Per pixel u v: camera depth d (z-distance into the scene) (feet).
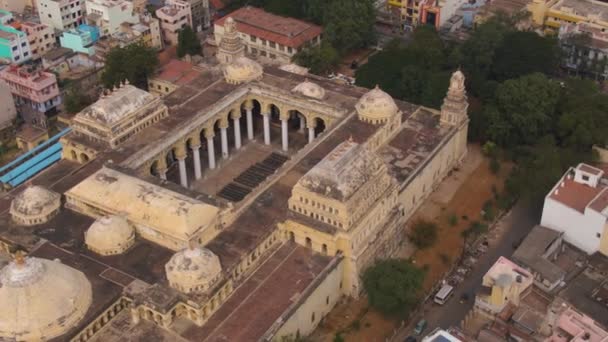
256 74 613.52
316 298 431.43
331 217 437.17
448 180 574.56
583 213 482.28
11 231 453.58
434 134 557.33
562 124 584.81
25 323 373.61
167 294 396.78
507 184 545.44
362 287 461.78
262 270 434.30
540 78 599.57
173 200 448.24
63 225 458.50
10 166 584.81
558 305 419.95
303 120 629.92
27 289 376.89
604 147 576.20
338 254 443.73
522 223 526.57
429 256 498.28
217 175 590.96
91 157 521.65
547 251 477.77
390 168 517.55
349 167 446.19
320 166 444.55
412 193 521.65
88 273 419.74
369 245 456.04
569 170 526.16
